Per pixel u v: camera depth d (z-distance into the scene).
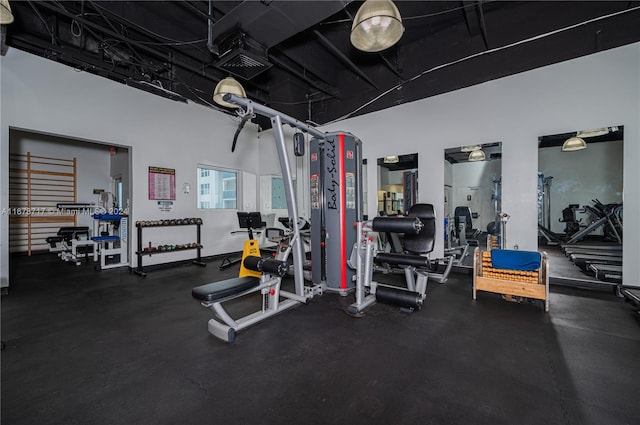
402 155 5.12
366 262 3.00
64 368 1.94
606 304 3.13
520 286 3.09
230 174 6.72
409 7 4.14
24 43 4.03
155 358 2.07
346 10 3.93
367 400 1.60
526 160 4.03
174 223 5.22
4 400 1.61
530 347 2.19
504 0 3.97
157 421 1.46
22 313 2.96
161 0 3.85
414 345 2.23
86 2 3.80
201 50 4.88
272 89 6.48
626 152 3.43
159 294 3.63
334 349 2.18
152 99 5.16
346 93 6.20
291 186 3.08
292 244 3.15
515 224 4.12
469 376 1.82
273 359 2.05
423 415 1.48
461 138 4.54
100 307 3.15
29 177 6.59
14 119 3.71
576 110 3.69
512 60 4.21
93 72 4.63
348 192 3.63
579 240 4.01
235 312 3.01
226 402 1.60
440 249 4.83
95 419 1.47
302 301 3.11
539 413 1.48
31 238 6.68
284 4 2.88
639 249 3.38
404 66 5.27
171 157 5.45
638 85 3.35
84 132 4.32
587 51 3.69
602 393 1.64
